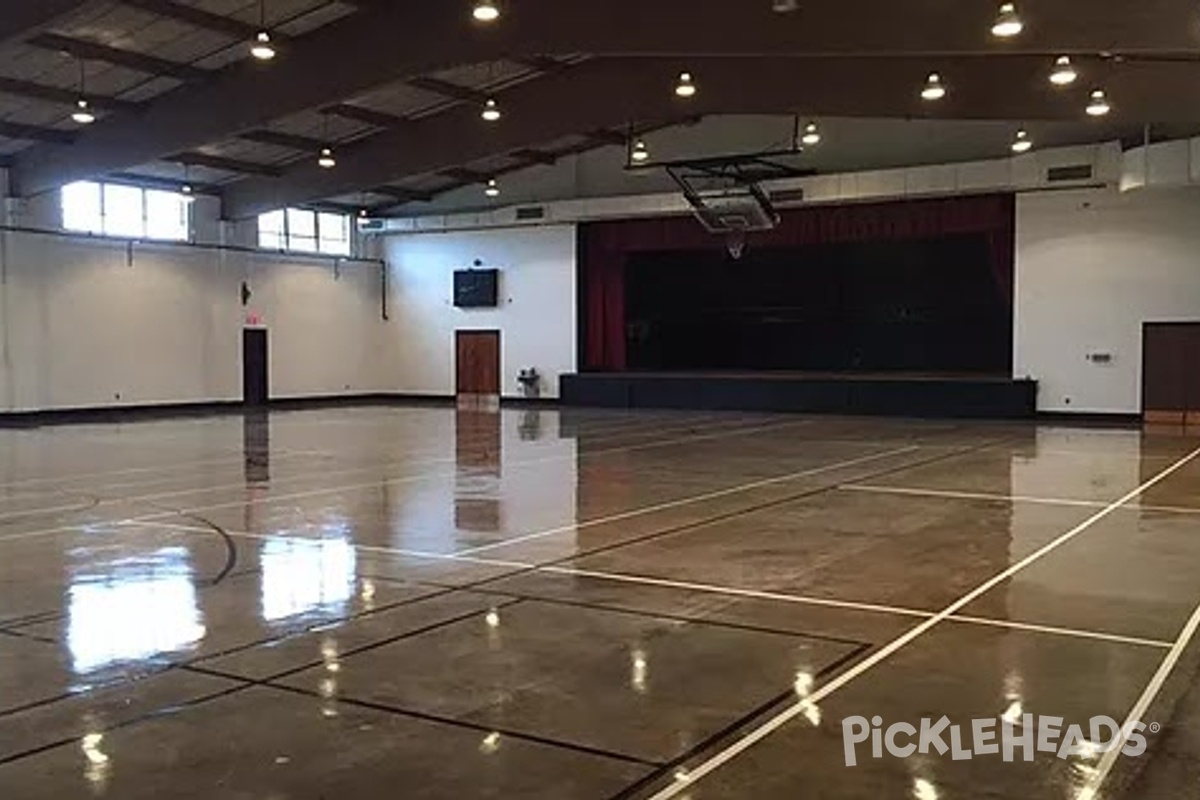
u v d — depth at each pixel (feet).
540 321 81.30
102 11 43.78
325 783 11.45
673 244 76.18
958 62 45.65
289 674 15.26
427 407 79.51
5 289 62.95
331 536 26.05
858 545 24.63
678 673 15.17
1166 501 31.32
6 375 63.21
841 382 69.51
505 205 80.12
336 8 44.93
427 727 13.10
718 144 71.10
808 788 11.27
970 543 24.82
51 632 17.54
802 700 13.99
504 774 11.67
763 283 78.84
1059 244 63.77
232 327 76.33
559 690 14.47
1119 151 58.90
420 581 21.12
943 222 67.21
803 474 37.83
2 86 50.08
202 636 17.29
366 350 86.99
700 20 37.14
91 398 67.82
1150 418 61.52
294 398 81.15
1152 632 17.24
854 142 67.72
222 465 41.04
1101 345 62.85
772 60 49.88
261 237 78.28
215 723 13.30
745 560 23.00
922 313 73.67
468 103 60.64
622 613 18.57
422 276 86.38
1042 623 17.83
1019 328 65.26
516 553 23.86
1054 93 44.04
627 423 62.23
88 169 58.59
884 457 43.37
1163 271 60.85
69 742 12.69
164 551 24.23
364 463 41.63
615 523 27.71
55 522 28.22
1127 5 30.89
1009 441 50.55
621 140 72.95
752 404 72.64
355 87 46.50
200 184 72.79
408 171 64.08
